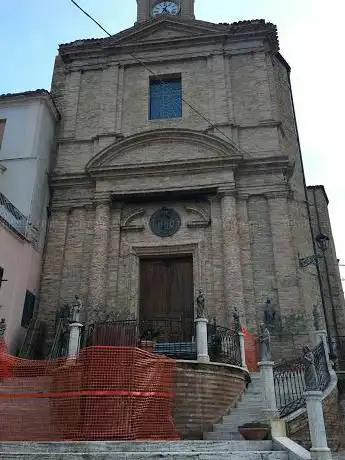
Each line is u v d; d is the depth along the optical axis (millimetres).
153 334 15172
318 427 7953
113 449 8109
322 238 18922
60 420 9320
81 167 19391
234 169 18156
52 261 17781
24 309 16094
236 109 19828
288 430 9977
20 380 10359
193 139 18969
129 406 9250
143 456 7469
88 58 22031
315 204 23031
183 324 16688
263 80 20250
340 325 20172
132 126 20109
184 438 10438
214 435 10336
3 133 18875
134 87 21078
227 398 11578
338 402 11914
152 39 21781
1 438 9328
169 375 10516
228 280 16328
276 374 12016
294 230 17625
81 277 17422
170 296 17328
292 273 16422
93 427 9016
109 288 17125
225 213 17438
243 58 20984
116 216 18469
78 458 7430
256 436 8945
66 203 18844
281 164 18156
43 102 19359
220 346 12891
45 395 9461
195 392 11062
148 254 17812
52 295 17141
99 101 20922
